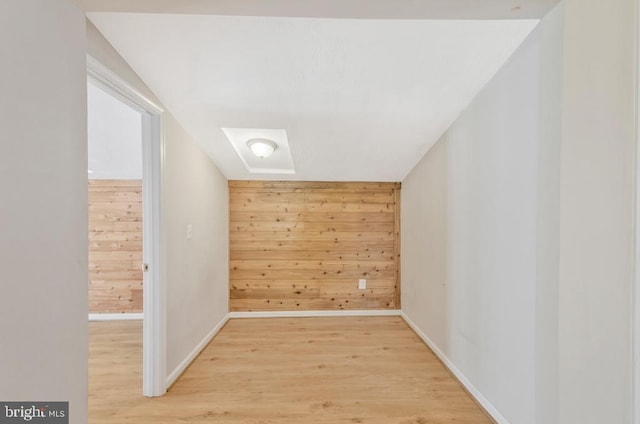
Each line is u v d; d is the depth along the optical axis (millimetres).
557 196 973
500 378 1728
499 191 1746
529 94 1491
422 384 2156
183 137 2393
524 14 1051
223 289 3447
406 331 3189
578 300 951
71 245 976
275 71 1770
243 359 2539
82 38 1025
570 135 950
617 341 931
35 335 842
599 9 931
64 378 943
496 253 1771
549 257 1016
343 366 2414
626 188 923
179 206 2316
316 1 999
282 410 1857
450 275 2375
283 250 3723
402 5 1020
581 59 941
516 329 1597
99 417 1795
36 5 838
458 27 1443
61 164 933
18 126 787
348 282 3732
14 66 773
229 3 1011
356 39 1524
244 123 2357
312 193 3725
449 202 2404
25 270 810
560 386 958
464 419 1789
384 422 1755
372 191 3730
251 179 3664
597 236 941
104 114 2324
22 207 800
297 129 2463
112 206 3635
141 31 1462
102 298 3623
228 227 3654
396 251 3742
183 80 1835
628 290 920
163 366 2031
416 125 2406
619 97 923
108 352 2703
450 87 1911
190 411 1848
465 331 2125
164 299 2039
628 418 919
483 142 1915
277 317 3678
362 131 2502
